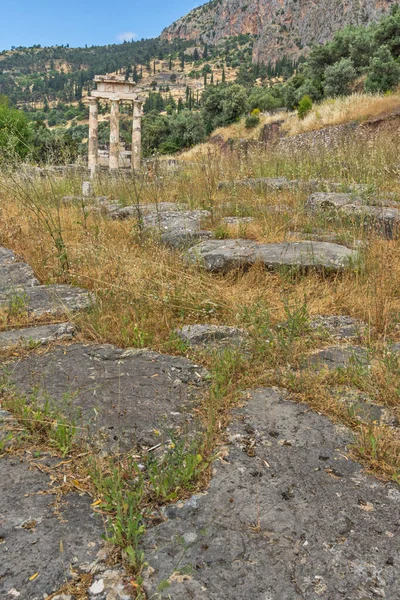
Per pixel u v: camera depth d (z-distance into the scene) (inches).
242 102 1907.0
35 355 135.9
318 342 144.5
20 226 272.2
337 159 404.8
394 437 98.3
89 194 374.6
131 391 115.8
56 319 161.8
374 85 1044.5
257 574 67.1
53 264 215.2
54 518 76.2
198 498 81.3
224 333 148.9
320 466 90.3
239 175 379.6
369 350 131.0
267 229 248.7
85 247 220.7
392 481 87.4
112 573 66.6
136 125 1077.1
